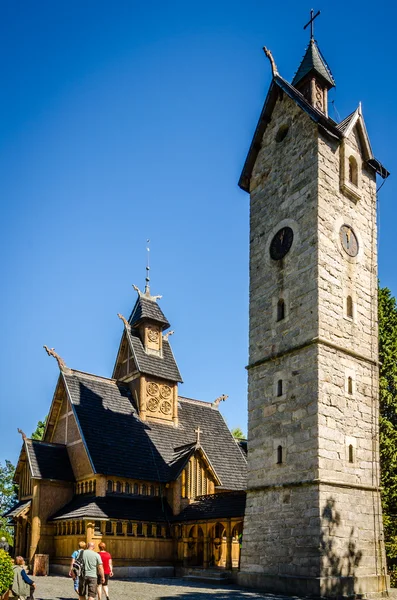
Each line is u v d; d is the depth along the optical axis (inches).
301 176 1059.9
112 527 1209.4
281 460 933.8
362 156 1132.5
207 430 1640.0
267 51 1193.4
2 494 2224.4
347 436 921.5
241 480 1497.3
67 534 1258.6
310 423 896.9
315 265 973.2
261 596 805.2
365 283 1056.2
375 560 893.8
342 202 1057.5
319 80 1184.8
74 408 1371.8
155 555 1251.8
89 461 1296.8
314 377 912.9
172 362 1637.6
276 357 999.6
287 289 1023.0
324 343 932.0
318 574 810.8
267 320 1050.1
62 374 1450.5
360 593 844.0
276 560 891.4
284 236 1063.0
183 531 1269.7
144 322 1616.6
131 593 836.6
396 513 1144.8
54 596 792.3
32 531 1291.8
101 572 632.4
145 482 1321.4
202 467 1396.4
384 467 1153.4
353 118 1121.4
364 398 976.9
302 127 1086.4
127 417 1464.1
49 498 1328.7
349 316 1002.7
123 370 1605.6
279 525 903.1
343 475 893.2
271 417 978.7
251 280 1117.1
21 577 663.8
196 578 1081.4
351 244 1050.1
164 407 1562.5
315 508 845.2
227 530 1135.0
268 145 1170.0
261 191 1158.3
